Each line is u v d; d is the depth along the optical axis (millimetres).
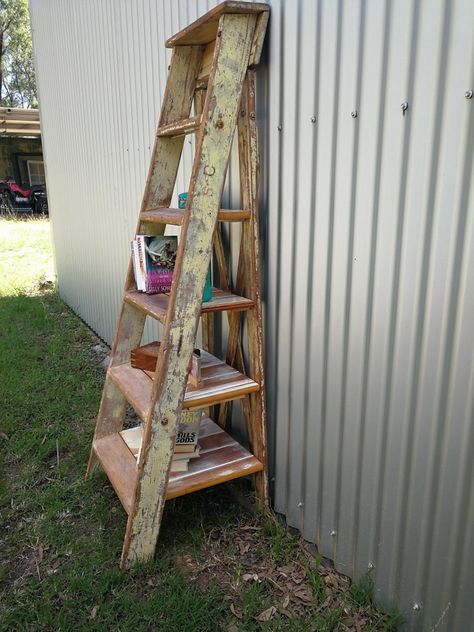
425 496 1511
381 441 1628
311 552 1970
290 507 2090
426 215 1384
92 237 4652
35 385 3457
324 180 1694
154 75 2934
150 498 1831
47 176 6160
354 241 1618
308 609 1696
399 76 1399
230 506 2203
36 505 2248
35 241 10836
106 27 3539
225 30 1692
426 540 1531
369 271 1580
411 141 1395
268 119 1900
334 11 1563
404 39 1372
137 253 2176
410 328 1475
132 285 2291
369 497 1703
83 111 4375
